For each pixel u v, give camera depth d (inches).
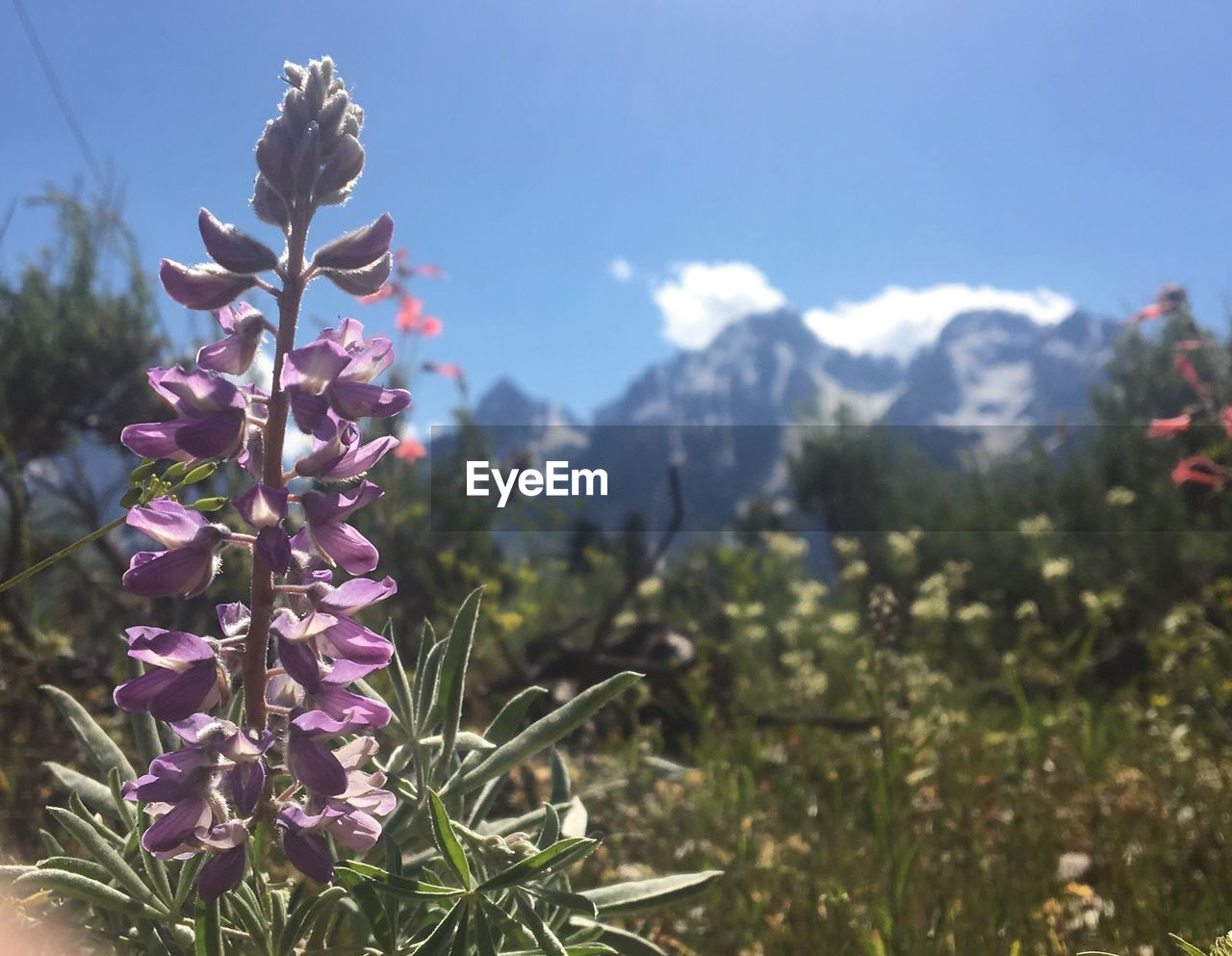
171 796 6.7
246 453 7.3
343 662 7.1
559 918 8.8
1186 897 13.7
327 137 7.3
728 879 14.9
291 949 7.6
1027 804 18.4
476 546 32.7
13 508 20.5
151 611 19.8
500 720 9.5
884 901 13.6
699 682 25.3
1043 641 32.9
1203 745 22.4
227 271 7.0
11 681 18.2
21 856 13.4
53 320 28.5
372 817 7.3
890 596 15.2
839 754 22.8
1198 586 36.2
